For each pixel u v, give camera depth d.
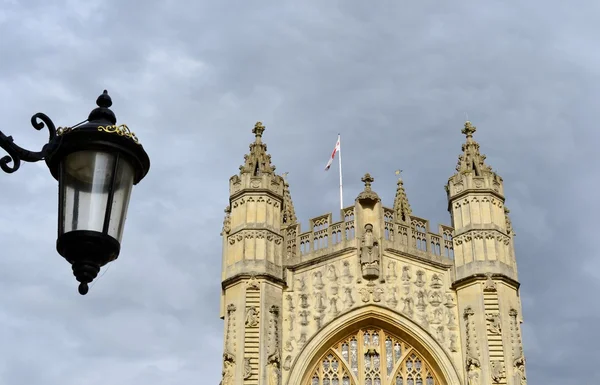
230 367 49.34
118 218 11.63
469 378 49.12
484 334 50.03
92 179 11.49
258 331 50.31
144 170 12.11
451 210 55.91
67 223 11.38
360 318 51.97
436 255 53.97
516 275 53.44
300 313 52.19
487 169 55.84
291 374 50.34
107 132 11.52
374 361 51.50
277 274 52.69
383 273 53.25
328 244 54.38
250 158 56.53
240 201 54.88
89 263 11.48
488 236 53.25
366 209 55.34
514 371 49.03
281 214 55.75
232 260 53.06
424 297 52.62
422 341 51.34
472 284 51.84
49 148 11.41
